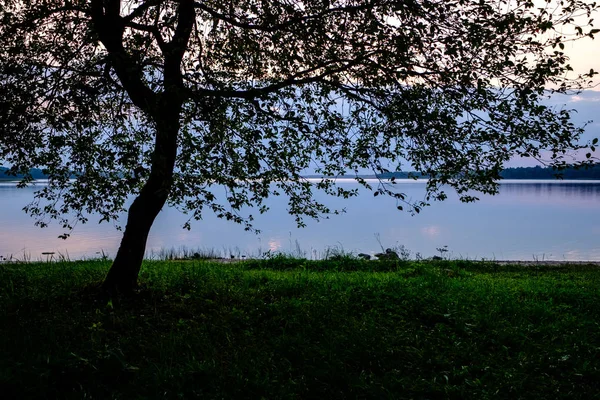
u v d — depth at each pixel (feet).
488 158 24.81
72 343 19.44
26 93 18.81
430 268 45.44
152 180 26.63
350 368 18.67
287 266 49.29
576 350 21.12
